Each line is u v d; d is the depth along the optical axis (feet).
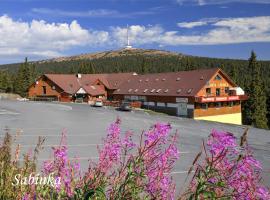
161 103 248.73
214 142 9.25
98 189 10.27
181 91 237.86
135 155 11.23
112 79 321.73
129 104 234.79
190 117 228.63
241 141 9.27
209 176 9.14
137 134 113.80
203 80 238.07
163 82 263.70
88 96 302.86
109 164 12.02
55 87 309.83
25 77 386.73
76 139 102.22
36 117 165.48
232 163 9.15
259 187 9.26
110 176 11.79
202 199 9.11
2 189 12.71
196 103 229.04
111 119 170.09
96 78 322.55
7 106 227.40
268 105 341.21
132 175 10.84
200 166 9.44
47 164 13.20
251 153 9.29
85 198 10.18
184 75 257.96
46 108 220.23
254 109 308.40
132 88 281.74
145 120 175.42
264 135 147.43
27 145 80.59
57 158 12.95
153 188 10.96
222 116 241.96
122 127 139.13
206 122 194.18
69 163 13.09
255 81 314.35
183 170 62.13
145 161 10.97
